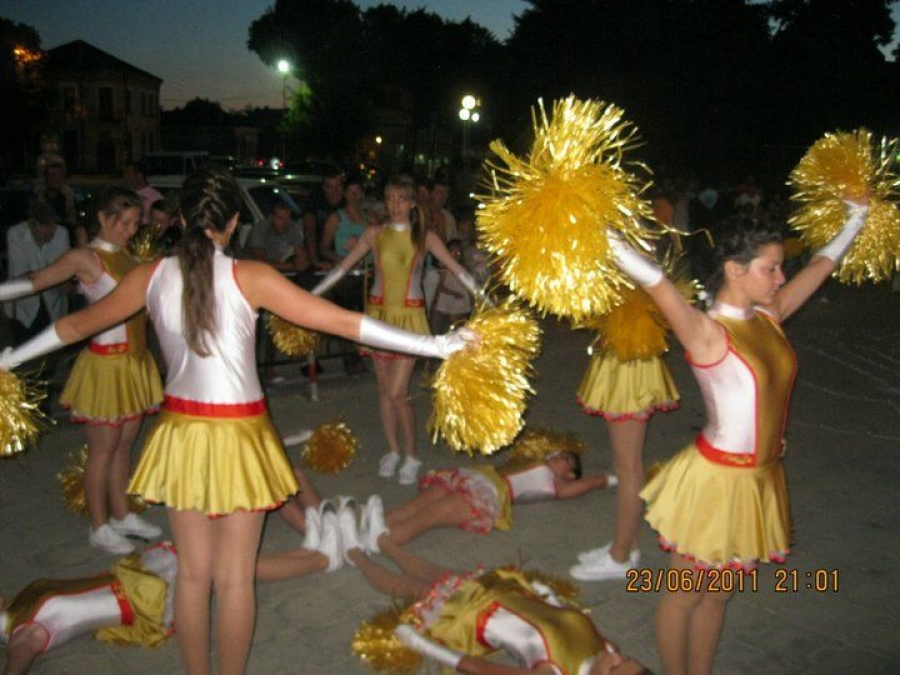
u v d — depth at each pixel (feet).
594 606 11.75
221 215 8.42
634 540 12.59
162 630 10.49
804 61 91.66
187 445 8.37
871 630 11.41
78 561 12.80
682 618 8.82
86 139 171.73
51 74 167.43
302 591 12.06
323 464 16.39
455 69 157.89
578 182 7.17
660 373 11.67
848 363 27.14
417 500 13.55
